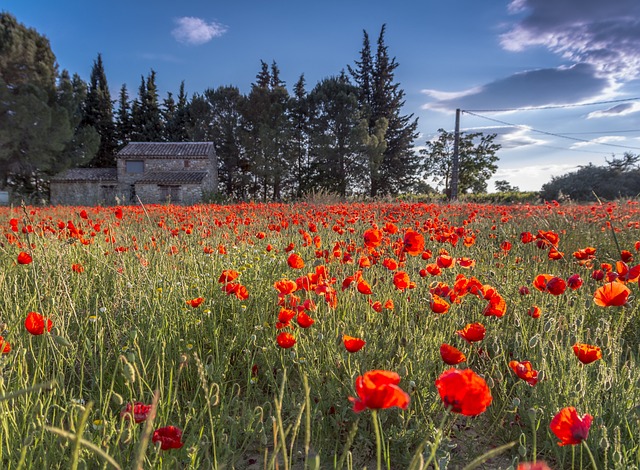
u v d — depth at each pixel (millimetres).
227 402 2539
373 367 2732
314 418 2236
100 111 53312
